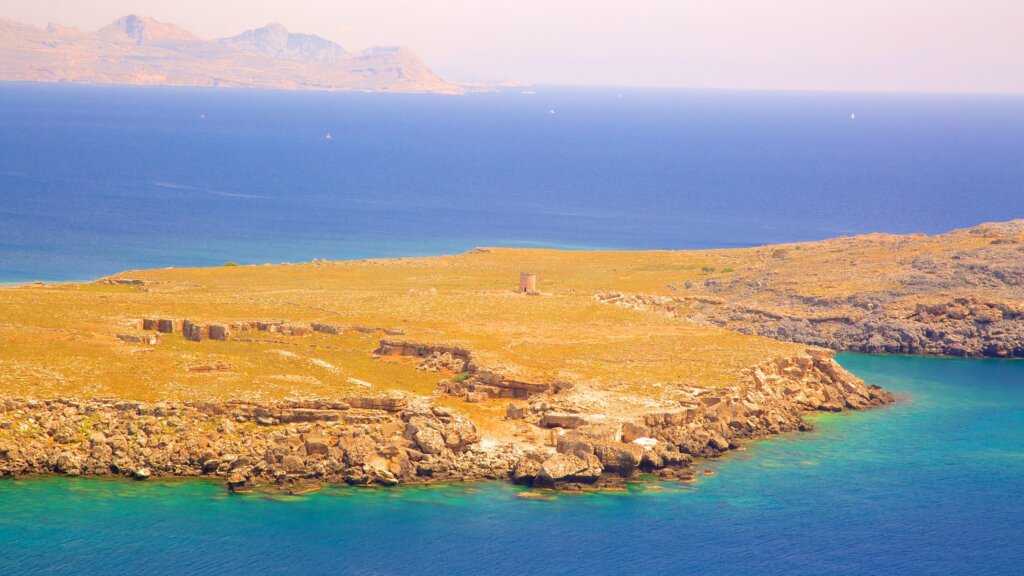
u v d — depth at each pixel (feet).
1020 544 272.92
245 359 349.82
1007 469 324.60
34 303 408.46
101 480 286.05
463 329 408.67
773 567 257.14
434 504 281.54
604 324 431.02
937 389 412.98
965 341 469.98
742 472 311.88
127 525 264.11
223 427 299.38
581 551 261.85
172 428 299.17
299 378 331.98
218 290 490.49
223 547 256.32
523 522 274.36
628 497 290.56
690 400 335.06
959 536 276.62
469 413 325.01
